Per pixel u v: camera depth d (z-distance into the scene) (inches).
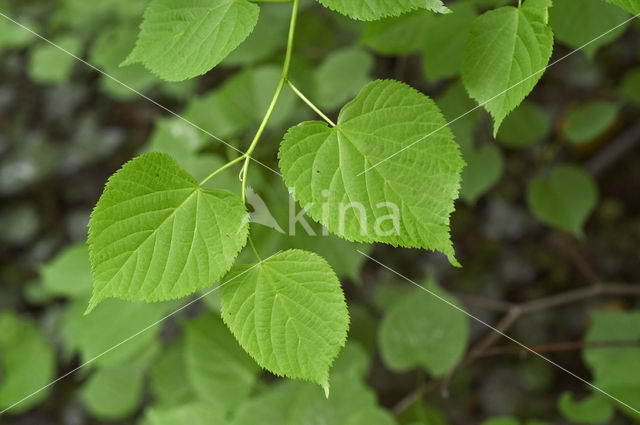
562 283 57.7
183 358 33.1
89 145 63.1
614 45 54.5
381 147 14.5
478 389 54.0
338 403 26.2
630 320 28.6
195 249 14.4
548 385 53.5
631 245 58.2
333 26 41.4
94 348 28.7
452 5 22.1
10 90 63.7
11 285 60.2
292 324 14.7
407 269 57.6
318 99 32.0
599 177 60.3
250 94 30.5
